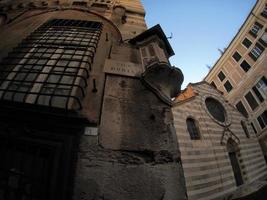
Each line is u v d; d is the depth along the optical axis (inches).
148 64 169.3
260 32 967.6
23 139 113.1
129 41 216.7
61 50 167.8
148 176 110.1
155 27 211.3
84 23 224.7
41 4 283.0
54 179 100.3
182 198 108.3
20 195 110.0
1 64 152.6
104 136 119.6
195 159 476.1
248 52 1029.2
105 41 205.3
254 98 977.5
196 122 573.0
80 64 150.7
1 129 116.4
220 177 493.4
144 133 127.8
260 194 452.8
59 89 129.7
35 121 119.0
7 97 124.0
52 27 206.1
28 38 186.4
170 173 115.9
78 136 116.4
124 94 147.6
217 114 709.9
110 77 159.6
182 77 166.1
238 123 746.8
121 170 108.7
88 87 144.3
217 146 566.6
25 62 153.8
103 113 131.1
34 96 124.5
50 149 112.3
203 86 754.8
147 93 153.1
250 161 657.0
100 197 97.7
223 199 449.7
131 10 291.4
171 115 145.2
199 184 440.1
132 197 100.7
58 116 119.6
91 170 105.6
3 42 194.7
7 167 116.4
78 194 97.2
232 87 1119.0
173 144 129.7
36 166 113.5
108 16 259.8
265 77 926.4
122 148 117.3
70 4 287.4
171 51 231.5
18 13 260.2
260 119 937.5
